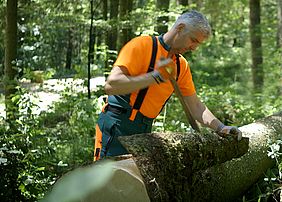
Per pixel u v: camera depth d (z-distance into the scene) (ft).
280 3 32.86
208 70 52.06
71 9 30.91
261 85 40.83
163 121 18.70
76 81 26.63
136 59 10.00
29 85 25.18
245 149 11.27
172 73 9.89
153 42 10.18
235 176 11.95
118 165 8.30
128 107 10.32
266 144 13.52
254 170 12.91
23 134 14.46
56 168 16.24
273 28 49.49
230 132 11.01
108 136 10.49
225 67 54.13
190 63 37.40
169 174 9.11
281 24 33.04
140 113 10.38
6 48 23.22
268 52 45.44
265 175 13.35
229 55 56.49
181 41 10.19
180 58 10.82
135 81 9.71
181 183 9.52
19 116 16.25
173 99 23.62
